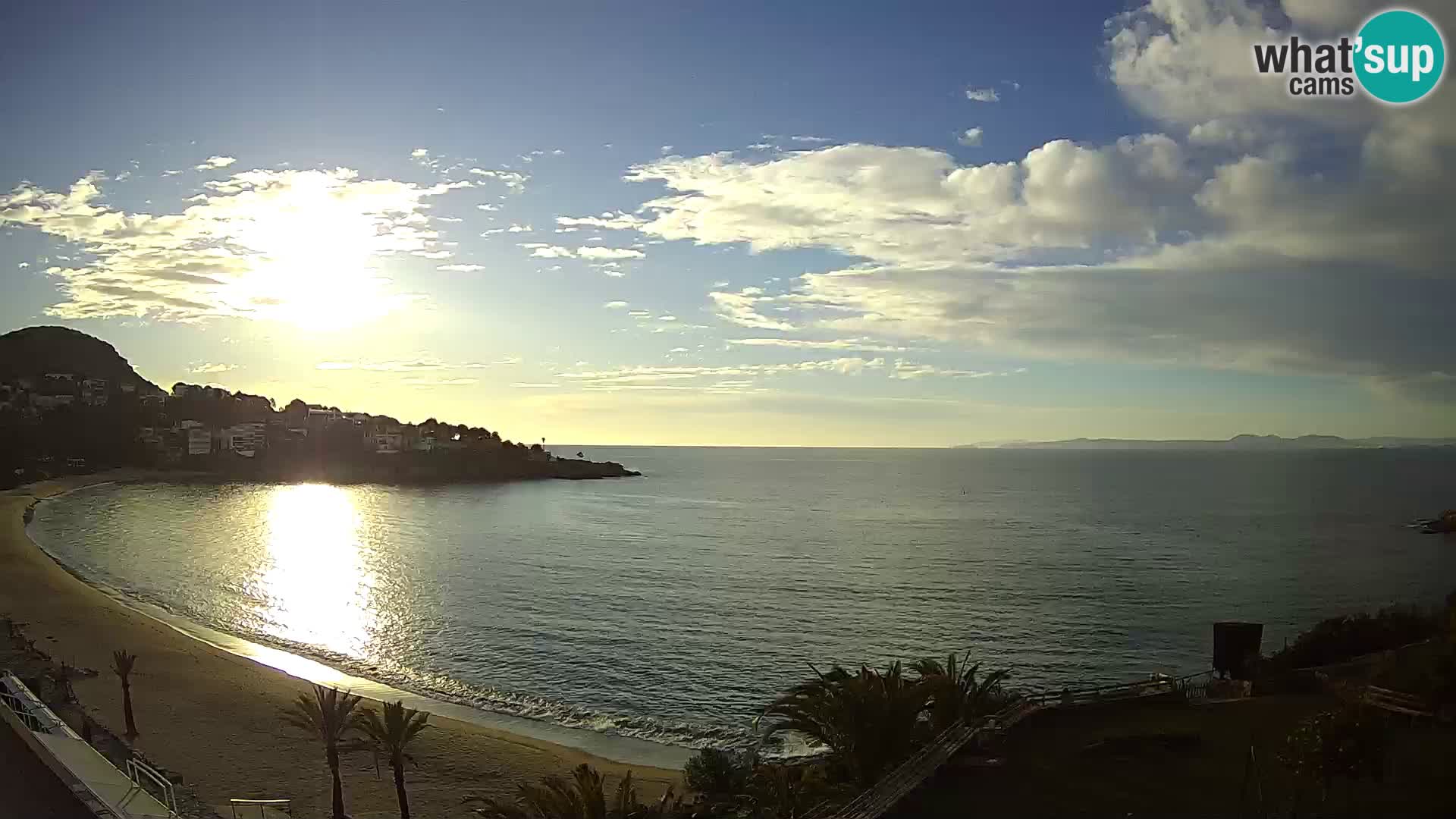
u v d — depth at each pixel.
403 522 159.75
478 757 39.97
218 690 48.03
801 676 56.56
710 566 105.50
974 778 21.94
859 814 19.95
